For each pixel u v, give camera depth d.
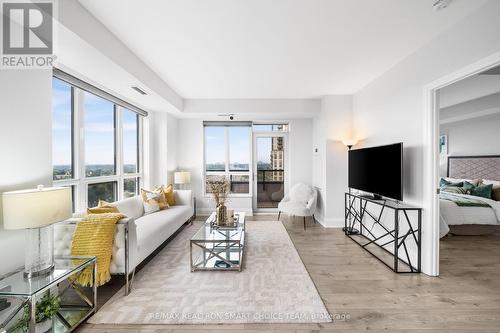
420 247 2.59
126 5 1.89
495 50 1.81
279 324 1.77
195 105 4.80
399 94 3.01
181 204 4.65
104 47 2.19
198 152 5.59
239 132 5.73
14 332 1.58
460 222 3.74
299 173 5.58
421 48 2.60
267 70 3.27
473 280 2.44
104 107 3.55
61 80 2.58
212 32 2.30
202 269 2.64
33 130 1.81
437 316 1.85
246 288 2.27
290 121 5.57
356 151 3.82
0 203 1.59
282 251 3.23
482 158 4.96
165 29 2.25
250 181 5.71
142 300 2.07
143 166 4.68
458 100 4.10
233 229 3.07
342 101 4.42
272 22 2.14
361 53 2.77
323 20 2.11
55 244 2.10
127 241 2.15
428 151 2.52
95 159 3.34
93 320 1.81
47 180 1.92
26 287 1.46
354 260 2.94
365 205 3.75
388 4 1.90
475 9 1.95
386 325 1.75
